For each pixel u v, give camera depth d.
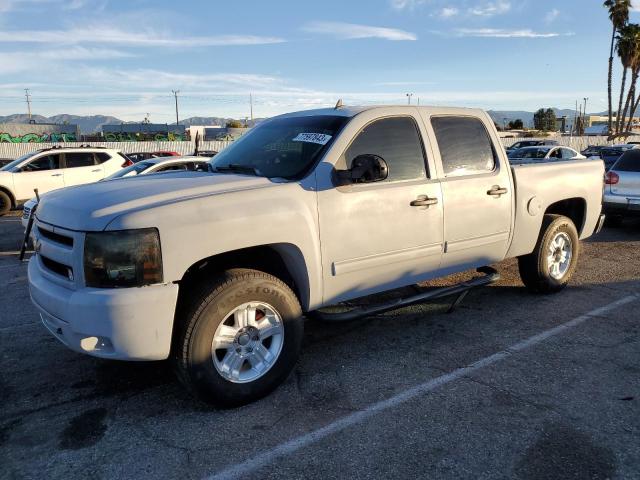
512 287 6.12
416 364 4.14
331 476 2.80
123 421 3.39
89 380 3.99
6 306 5.89
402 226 4.18
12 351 4.56
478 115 4.93
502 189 4.90
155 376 4.03
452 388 3.73
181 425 3.32
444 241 4.49
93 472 2.87
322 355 4.36
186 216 3.20
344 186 3.86
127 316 3.03
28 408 3.58
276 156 4.11
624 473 2.78
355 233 3.93
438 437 3.13
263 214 3.47
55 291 3.25
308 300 3.80
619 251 8.23
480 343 4.53
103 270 3.04
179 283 3.54
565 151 19.39
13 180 14.21
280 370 3.62
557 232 5.64
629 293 5.88
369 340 4.66
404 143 4.30
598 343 4.47
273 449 3.05
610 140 44.84
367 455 2.97
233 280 3.36
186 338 3.25
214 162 4.57
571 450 2.98
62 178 14.83
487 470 2.82
